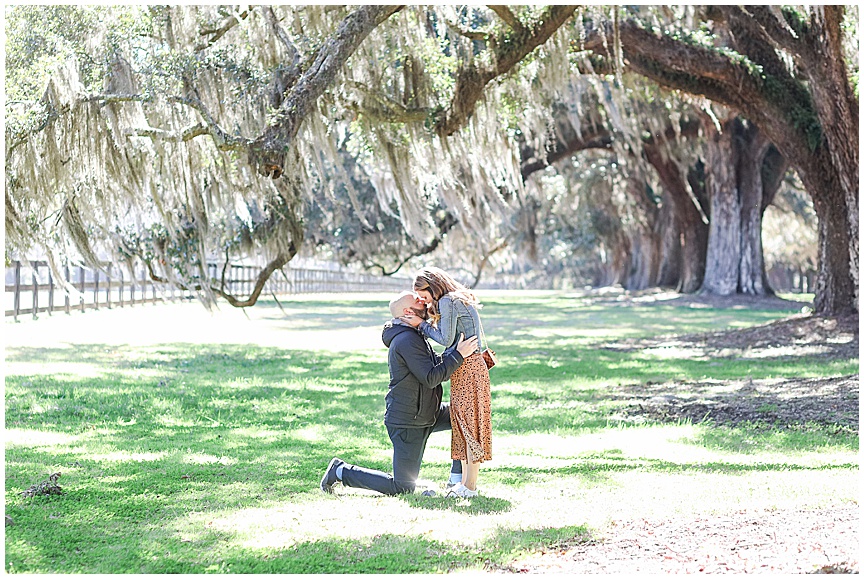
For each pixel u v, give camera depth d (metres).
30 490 5.35
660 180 39.34
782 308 30.92
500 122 16.92
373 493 5.62
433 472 6.28
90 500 5.25
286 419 8.55
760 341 16.22
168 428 7.96
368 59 14.15
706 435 7.61
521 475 6.04
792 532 4.46
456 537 4.49
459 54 14.95
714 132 33.03
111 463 6.33
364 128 15.02
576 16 15.34
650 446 7.16
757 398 9.52
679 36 17.23
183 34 12.47
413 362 5.40
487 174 19.11
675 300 35.16
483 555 4.18
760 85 17.36
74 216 12.93
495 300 44.00
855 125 15.96
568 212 43.91
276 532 4.60
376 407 9.36
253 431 7.87
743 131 34.38
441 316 5.40
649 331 21.14
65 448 6.90
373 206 32.06
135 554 4.21
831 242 17.48
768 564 3.94
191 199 13.02
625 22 16.78
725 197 34.94
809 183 17.69
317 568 4.01
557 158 31.94
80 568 4.02
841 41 15.30
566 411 9.08
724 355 14.80
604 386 11.04
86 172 11.71
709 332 18.83
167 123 11.73
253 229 16.33
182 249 15.02
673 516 4.85
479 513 5.01
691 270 40.03
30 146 11.09
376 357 15.03
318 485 5.77
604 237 54.12
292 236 15.96
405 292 5.59
